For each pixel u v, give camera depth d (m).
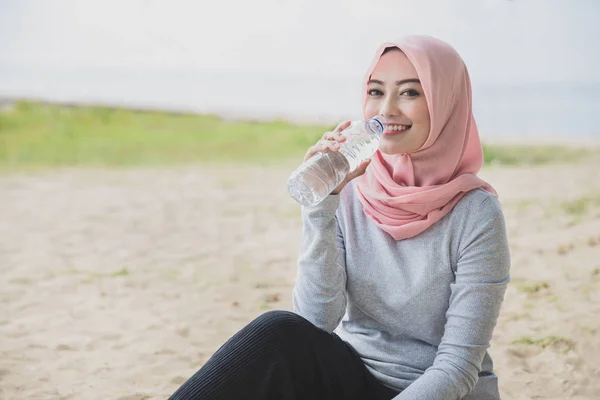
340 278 2.17
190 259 5.65
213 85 34.38
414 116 2.11
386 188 2.18
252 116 21.33
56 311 4.43
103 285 4.96
